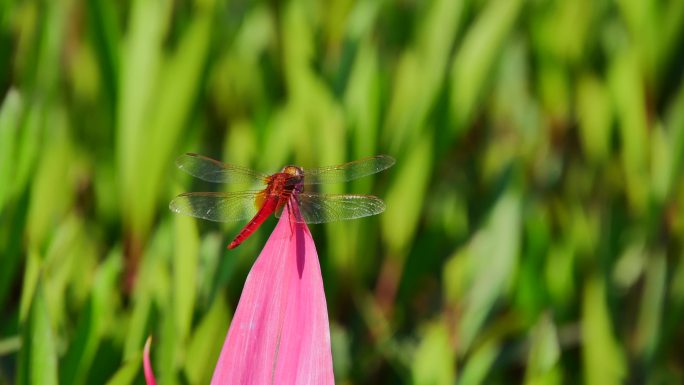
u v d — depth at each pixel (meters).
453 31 1.28
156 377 1.14
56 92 1.26
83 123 1.28
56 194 1.25
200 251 1.19
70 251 1.21
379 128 1.25
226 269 1.18
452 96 1.25
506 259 1.26
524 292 1.26
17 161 1.20
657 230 1.29
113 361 1.16
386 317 1.26
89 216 1.28
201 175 1.19
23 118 1.20
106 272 1.17
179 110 1.23
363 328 1.26
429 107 1.25
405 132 1.25
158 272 1.17
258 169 1.25
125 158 1.23
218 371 1.07
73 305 1.22
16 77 1.28
